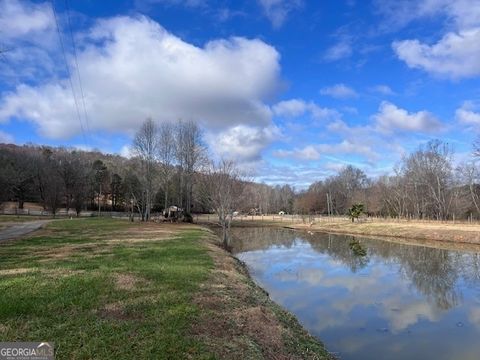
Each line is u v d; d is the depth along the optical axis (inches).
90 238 1131.3
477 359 450.9
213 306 424.8
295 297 727.7
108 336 309.0
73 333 312.5
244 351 318.7
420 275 967.0
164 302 410.9
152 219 2573.8
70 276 510.0
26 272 540.4
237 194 1742.1
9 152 3745.1
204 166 2539.4
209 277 568.7
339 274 975.0
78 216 2979.8
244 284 595.8
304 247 1578.5
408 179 3432.6
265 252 1408.7
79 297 408.5
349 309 650.8
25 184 3501.5
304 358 362.6
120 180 3998.5
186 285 496.4
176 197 3021.7
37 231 1398.9
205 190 2069.4
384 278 925.2
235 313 417.1
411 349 476.4
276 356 338.0
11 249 834.8
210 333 344.2
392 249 1507.1
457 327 565.0
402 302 702.5
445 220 2847.0
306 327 549.3
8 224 1792.6
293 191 6294.3
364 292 775.7
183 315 373.1
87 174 3454.7
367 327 560.1
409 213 3449.8
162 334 319.9
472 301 712.4
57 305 377.4
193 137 2746.1
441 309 655.8
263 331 386.0
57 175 3127.5
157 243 1011.3
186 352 293.6
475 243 1665.8
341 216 4271.7
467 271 1023.6
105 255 751.7
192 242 1061.8
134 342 301.1
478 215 2913.4
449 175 3149.6
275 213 5467.5
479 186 3051.2
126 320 349.7
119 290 446.9
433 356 456.1
